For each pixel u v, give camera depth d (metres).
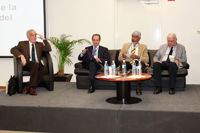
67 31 5.70
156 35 5.40
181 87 3.84
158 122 2.68
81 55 4.16
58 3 5.69
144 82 3.97
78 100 3.30
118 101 3.20
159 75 3.74
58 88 4.27
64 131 2.92
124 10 5.50
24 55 4.01
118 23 5.56
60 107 2.91
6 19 5.71
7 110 3.05
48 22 5.77
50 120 2.95
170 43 3.90
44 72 3.92
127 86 3.29
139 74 3.38
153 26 5.39
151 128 2.70
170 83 3.68
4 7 5.71
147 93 3.76
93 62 3.97
